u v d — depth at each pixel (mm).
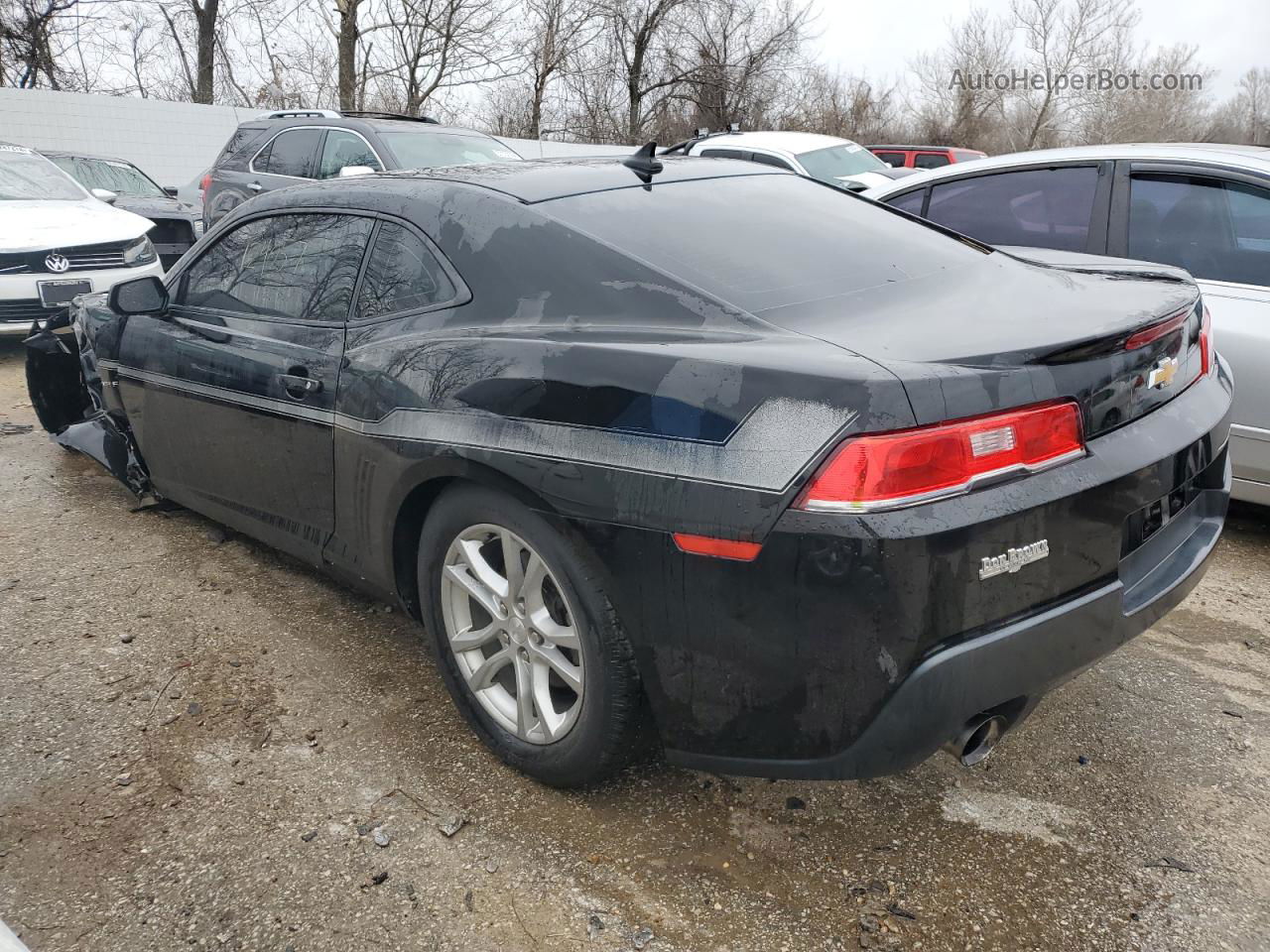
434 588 2541
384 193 2838
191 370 3307
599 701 2152
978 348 1881
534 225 2451
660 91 29703
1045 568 1896
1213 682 2945
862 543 1742
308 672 2945
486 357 2297
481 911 2014
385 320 2666
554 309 2320
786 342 1980
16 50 22562
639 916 2004
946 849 2217
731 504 1852
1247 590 3598
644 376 2008
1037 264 2836
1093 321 2084
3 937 1256
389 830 2252
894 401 1746
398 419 2467
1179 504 2350
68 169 11141
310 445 2836
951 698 1813
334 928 1970
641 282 2254
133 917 1995
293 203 3148
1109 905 2045
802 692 1879
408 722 2689
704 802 2367
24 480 4617
